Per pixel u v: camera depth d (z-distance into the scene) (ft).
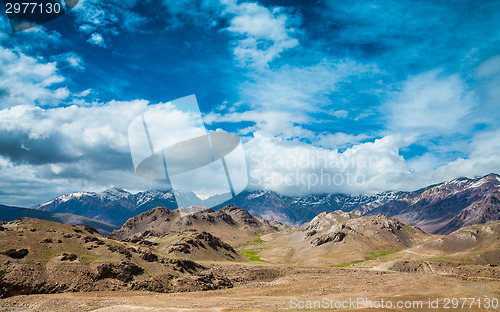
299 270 641.40
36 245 410.31
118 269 406.62
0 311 264.52
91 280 372.79
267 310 252.62
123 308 262.47
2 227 422.82
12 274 342.03
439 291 360.48
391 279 492.13
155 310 253.85
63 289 348.79
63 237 453.17
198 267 540.11
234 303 301.22
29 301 299.99
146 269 451.12
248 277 553.23
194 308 266.16
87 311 262.06
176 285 425.69
